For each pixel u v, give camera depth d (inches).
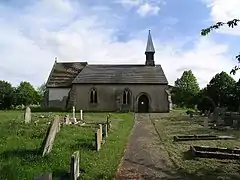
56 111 1913.1
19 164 386.3
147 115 1679.4
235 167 430.0
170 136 775.1
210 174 394.6
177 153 533.3
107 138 650.8
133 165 443.8
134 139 720.3
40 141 533.0
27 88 2859.3
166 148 586.6
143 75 2164.1
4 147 476.7
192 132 861.8
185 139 701.3
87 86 2134.6
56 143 523.8
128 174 393.4
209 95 1553.9
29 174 349.1
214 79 1533.0
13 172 349.4
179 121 1268.5
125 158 492.7
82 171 382.3
